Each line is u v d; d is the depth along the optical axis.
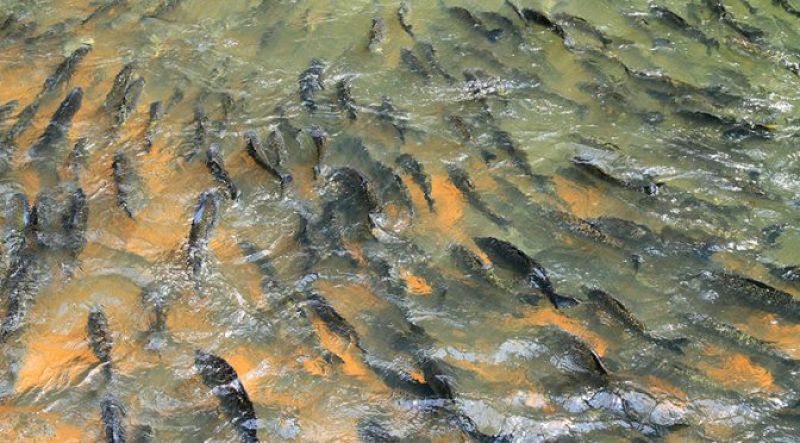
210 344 8.92
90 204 9.55
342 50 10.73
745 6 11.08
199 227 9.40
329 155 9.85
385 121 10.10
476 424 8.62
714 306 9.02
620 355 8.84
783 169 9.78
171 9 11.13
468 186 9.61
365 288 9.12
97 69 10.54
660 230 9.38
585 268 9.20
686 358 8.81
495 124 10.07
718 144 9.93
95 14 11.05
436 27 10.91
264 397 8.73
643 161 9.82
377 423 8.63
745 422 8.62
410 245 9.30
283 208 9.53
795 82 10.39
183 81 10.46
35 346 8.92
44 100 10.29
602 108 10.20
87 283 9.16
